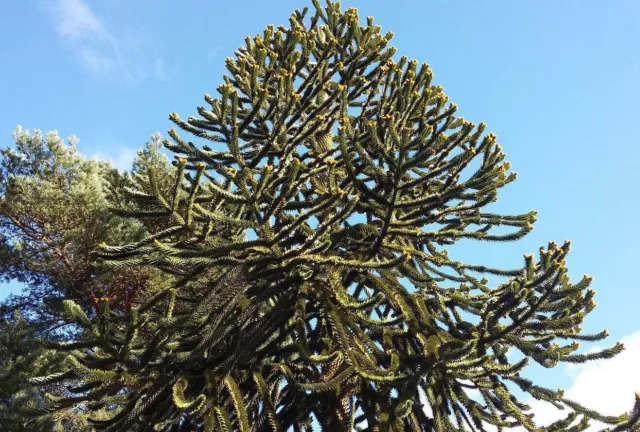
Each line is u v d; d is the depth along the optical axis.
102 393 3.74
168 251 3.50
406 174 4.73
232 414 4.19
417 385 3.65
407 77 4.92
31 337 8.77
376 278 4.10
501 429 4.13
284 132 4.65
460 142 4.16
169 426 3.93
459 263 4.50
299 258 3.76
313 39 5.43
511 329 3.71
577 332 4.40
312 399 3.96
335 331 3.58
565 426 3.87
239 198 3.73
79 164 10.95
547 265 3.49
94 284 9.69
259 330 3.77
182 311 4.73
